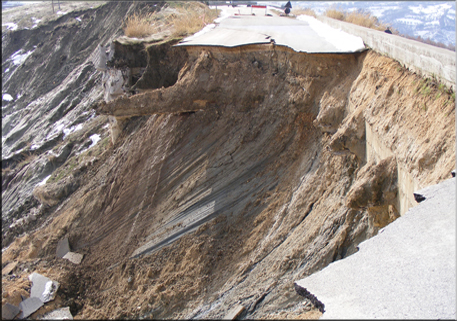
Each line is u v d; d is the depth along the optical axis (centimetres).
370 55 945
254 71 1289
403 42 748
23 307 1111
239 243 1007
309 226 887
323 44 1189
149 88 1584
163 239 1153
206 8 2897
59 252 1342
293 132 1125
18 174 2139
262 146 1172
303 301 730
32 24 4691
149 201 1290
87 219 1395
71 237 1374
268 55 1263
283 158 1104
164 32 1873
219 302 885
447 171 478
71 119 2430
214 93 1351
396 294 319
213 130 1305
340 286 349
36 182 1961
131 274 1134
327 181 934
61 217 1482
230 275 948
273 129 1173
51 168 1989
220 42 1398
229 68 1342
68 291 1174
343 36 1215
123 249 1229
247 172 1155
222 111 1321
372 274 349
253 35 1473
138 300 1025
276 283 819
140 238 1221
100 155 1653
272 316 734
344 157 902
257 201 1066
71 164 1798
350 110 922
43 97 3297
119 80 1648
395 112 685
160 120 1430
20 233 1659
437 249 352
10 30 4675
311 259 801
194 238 1084
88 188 1512
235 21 2064
